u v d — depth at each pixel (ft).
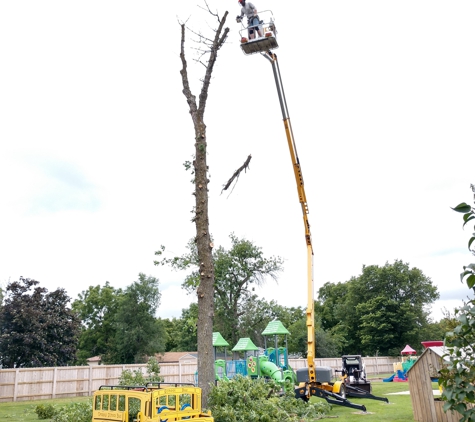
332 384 62.03
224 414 28.60
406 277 201.77
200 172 34.76
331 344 192.03
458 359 13.67
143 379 49.14
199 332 32.48
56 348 133.49
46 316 135.03
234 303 167.02
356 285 213.05
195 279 36.17
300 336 181.47
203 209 34.27
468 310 13.04
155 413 24.71
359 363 85.25
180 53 37.19
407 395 75.87
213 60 36.24
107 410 26.91
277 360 86.43
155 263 37.29
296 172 66.18
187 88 37.01
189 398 27.63
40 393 92.68
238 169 36.78
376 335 196.24
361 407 54.90
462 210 12.04
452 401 13.52
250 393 31.14
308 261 66.18
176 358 206.59
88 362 203.62
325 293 266.57
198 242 33.88
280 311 173.88
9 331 128.57
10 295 135.74
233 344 163.84
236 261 167.53
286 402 34.50
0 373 88.84
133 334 184.85
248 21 51.26
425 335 193.47
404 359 152.15
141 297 190.80
